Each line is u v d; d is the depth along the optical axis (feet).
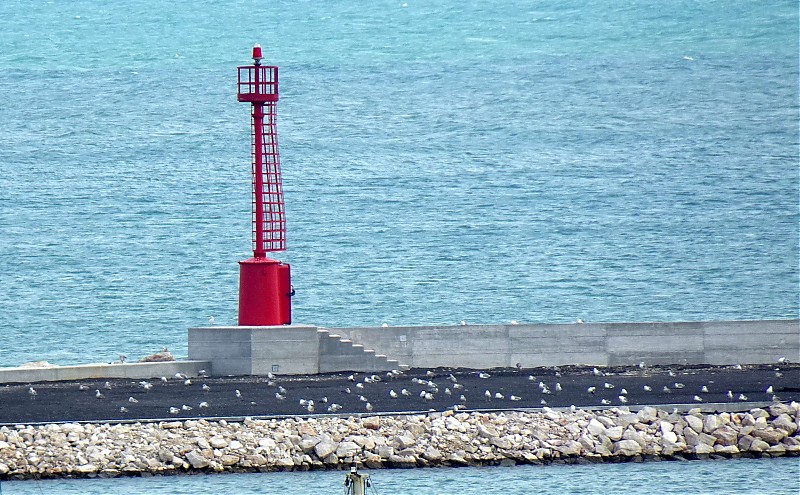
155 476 381.60
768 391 440.45
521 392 444.96
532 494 367.04
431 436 399.03
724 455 404.57
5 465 380.17
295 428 401.49
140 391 448.65
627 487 374.22
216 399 434.30
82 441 391.24
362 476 333.42
